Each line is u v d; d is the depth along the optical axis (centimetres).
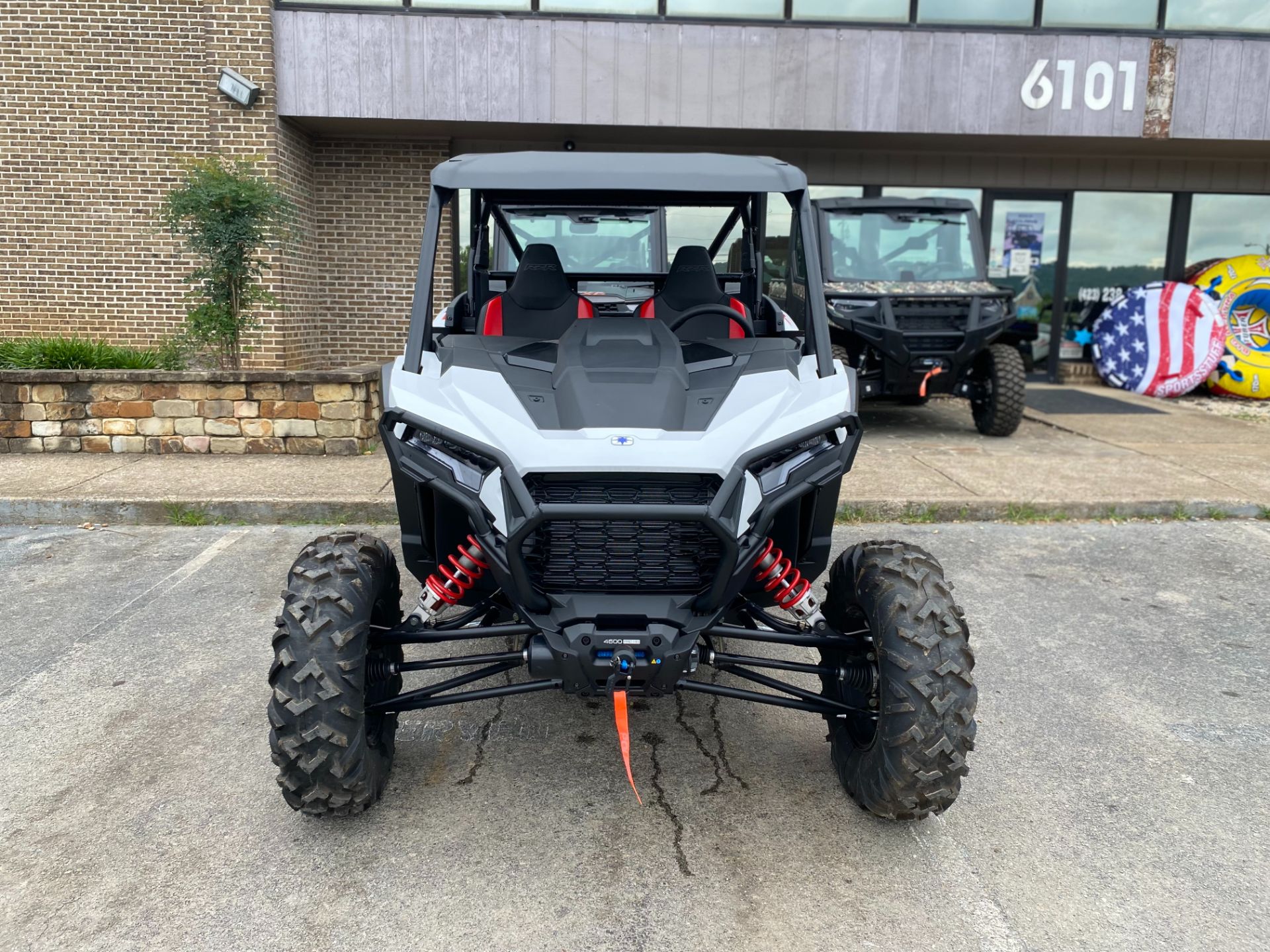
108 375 732
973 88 1049
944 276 914
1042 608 477
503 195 415
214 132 1005
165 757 330
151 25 988
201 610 467
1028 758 335
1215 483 684
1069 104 1059
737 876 268
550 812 300
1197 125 1070
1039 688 390
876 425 955
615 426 271
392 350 1170
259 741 342
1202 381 1159
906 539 591
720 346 346
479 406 284
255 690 382
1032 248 1252
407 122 1039
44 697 374
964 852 280
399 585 317
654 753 338
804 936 243
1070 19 1074
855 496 641
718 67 1027
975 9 1070
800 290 339
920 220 933
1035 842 286
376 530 597
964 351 837
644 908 254
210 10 982
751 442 274
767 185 318
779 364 316
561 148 1144
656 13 1039
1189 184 1243
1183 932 246
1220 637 443
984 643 435
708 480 266
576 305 382
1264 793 314
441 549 313
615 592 271
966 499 633
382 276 1153
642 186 316
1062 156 1220
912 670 264
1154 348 1166
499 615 338
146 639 432
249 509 611
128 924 246
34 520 610
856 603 296
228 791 310
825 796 310
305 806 274
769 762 332
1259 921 251
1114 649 429
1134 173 1234
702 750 340
